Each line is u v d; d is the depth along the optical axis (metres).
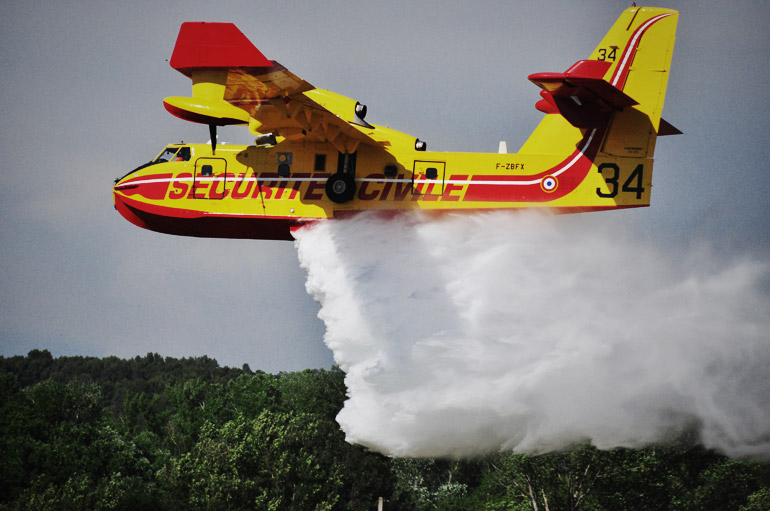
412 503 35.72
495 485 31.64
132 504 30.19
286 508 33.28
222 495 31.52
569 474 26.05
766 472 26.17
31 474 31.94
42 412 39.31
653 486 25.44
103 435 36.16
